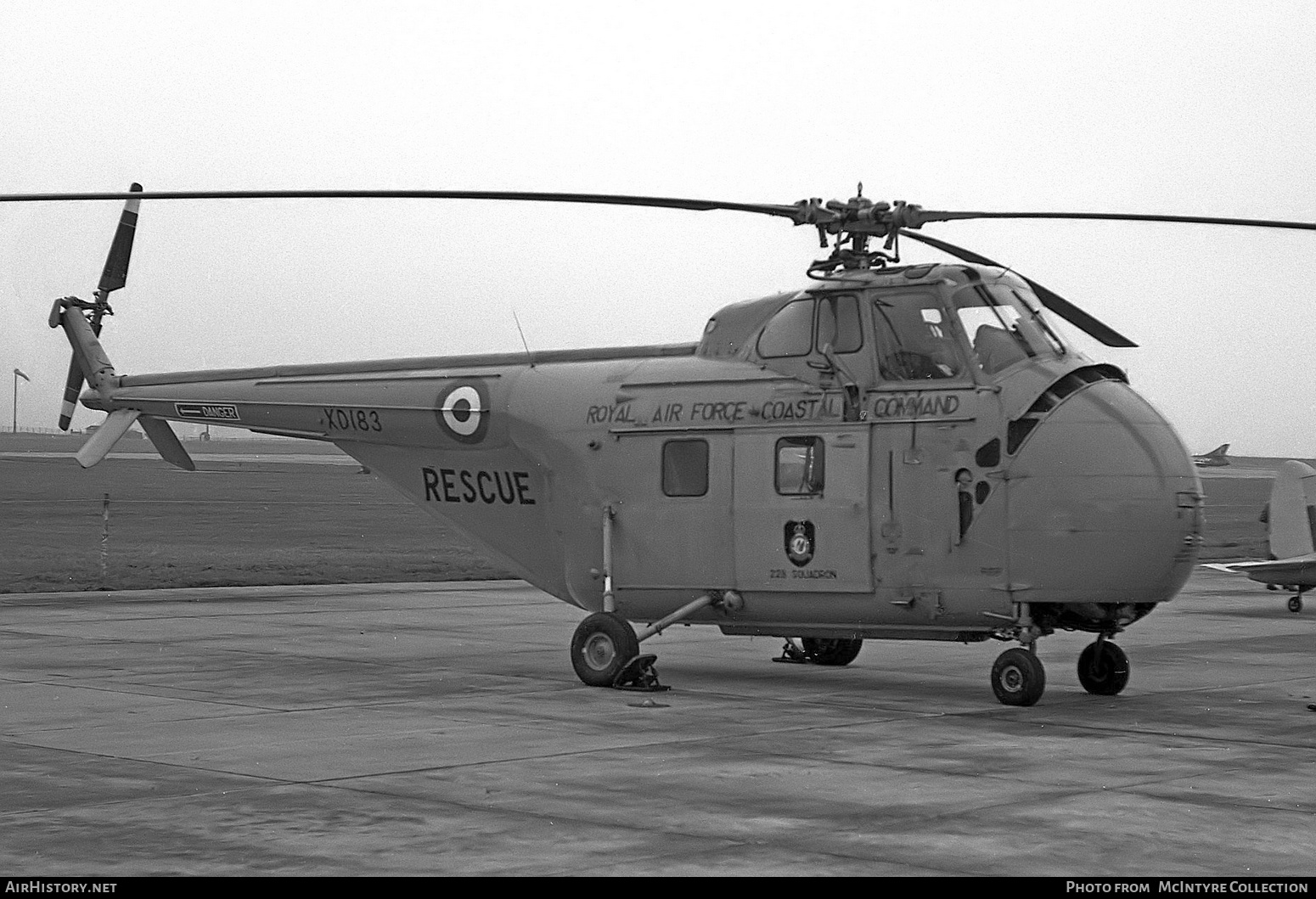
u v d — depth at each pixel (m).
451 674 19.16
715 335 18.50
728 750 13.24
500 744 13.54
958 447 16.41
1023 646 16.42
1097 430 15.86
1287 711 16.14
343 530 63.34
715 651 22.83
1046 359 16.44
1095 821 10.31
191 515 72.62
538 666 20.11
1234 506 104.81
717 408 17.89
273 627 25.48
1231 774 12.16
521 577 20.20
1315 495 31.62
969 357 16.48
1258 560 51.88
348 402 21.16
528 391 19.45
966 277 16.88
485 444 19.89
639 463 18.39
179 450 24.53
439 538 58.75
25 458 177.00
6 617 26.88
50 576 35.94
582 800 10.94
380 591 34.94
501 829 9.96
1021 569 16.06
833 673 19.77
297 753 12.96
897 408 16.80
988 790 11.39
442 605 30.91
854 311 17.25
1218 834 9.95
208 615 27.78
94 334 24.77
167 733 14.13
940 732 14.38
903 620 16.91
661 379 18.45
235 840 9.62
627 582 18.47
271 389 22.14
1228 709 16.27
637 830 9.95
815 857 9.26
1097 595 15.84
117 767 12.20
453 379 20.20
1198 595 37.94
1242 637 26.06
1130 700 17.02
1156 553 15.66
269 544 52.53
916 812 10.56
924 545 16.56
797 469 17.34
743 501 17.61
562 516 19.17
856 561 16.91
